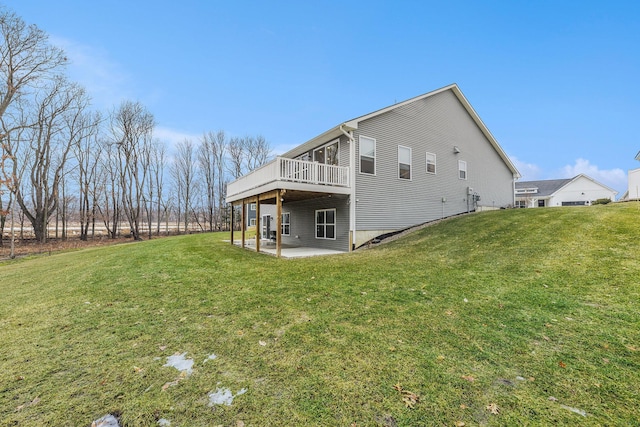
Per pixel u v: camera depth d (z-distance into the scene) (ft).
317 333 11.12
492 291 15.03
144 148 95.25
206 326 12.16
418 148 42.47
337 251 36.70
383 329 11.31
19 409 7.23
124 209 88.99
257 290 17.21
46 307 15.31
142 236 94.17
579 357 8.95
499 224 30.63
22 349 10.44
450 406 7.00
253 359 9.41
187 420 6.75
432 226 38.11
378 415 6.74
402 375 8.29
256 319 12.73
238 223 118.11
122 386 8.12
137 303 15.43
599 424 6.32
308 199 42.70
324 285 17.79
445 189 45.96
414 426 6.39
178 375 8.62
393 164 39.45
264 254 33.35
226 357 9.59
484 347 9.74
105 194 87.20
